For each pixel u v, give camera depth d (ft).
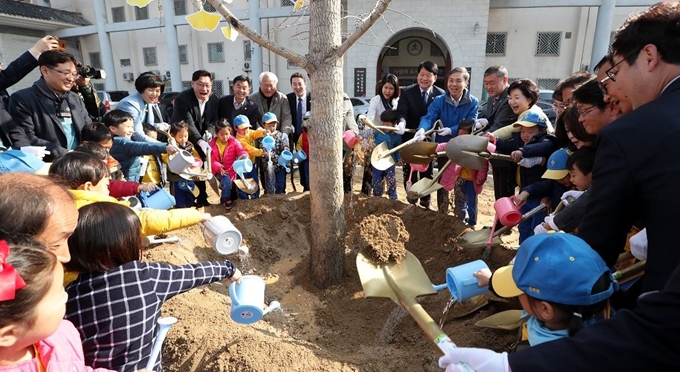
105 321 5.14
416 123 16.06
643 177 4.05
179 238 12.02
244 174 16.07
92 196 6.86
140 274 5.44
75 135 12.66
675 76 4.22
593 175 4.64
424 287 8.00
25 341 3.41
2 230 3.80
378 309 9.76
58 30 67.77
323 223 10.37
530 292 4.50
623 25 4.68
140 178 14.65
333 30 9.34
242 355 6.77
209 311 8.71
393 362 6.96
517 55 51.60
